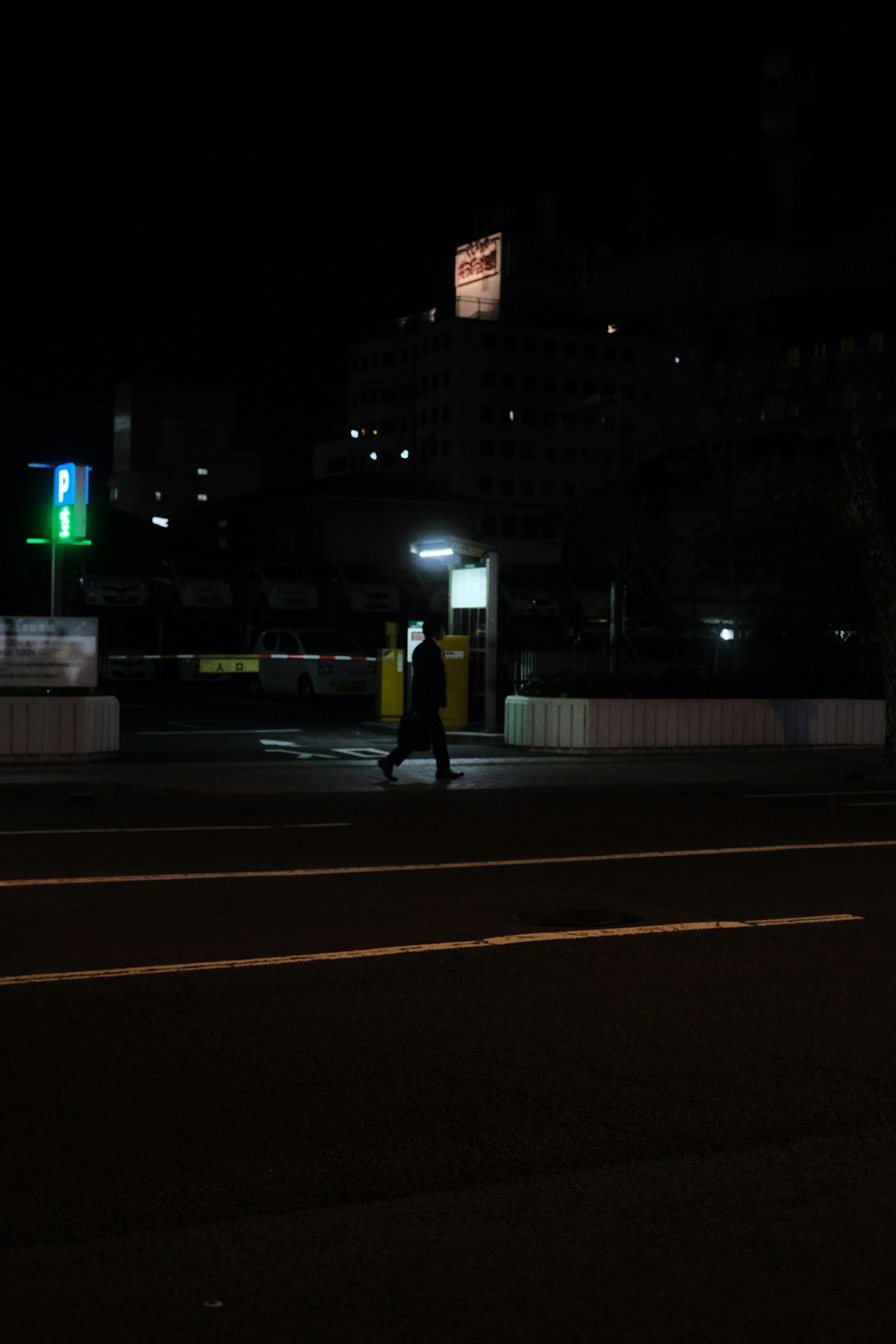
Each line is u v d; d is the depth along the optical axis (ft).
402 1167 16.06
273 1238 14.11
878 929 29.66
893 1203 15.24
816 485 102.17
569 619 157.89
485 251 465.06
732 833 45.21
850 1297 12.98
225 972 25.12
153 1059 20.03
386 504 209.56
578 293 465.47
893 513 93.09
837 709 79.97
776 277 426.92
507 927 29.43
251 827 45.68
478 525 217.56
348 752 74.02
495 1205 15.03
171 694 131.64
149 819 47.98
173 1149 16.52
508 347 430.20
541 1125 17.53
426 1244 14.01
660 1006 23.35
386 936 28.35
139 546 205.46
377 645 161.38
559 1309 12.67
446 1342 12.07
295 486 229.66
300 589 156.35
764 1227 14.55
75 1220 14.46
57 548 65.67
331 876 35.55
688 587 132.77
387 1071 19.65
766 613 103.35
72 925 29.07
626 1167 16.16
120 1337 12.09
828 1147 16.89
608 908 31.78
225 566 165.07
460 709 85.10
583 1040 21.31
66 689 65.05
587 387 435.94
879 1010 23.21
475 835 43.96
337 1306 12.68
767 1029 22.03
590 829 45.98
